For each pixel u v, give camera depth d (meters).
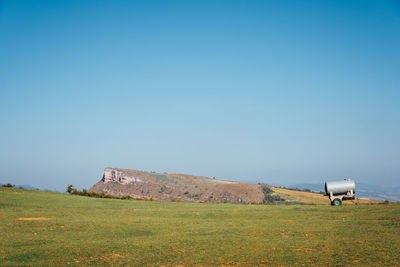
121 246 22.50
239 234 26.70
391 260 17.98
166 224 32.03
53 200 50.12
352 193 49.25
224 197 126.88
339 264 17.67
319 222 32.41
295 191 136.00
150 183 143.12
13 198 47.66
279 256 19.58
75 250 21.08
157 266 18.22
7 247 21.19
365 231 26.47
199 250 21.44
